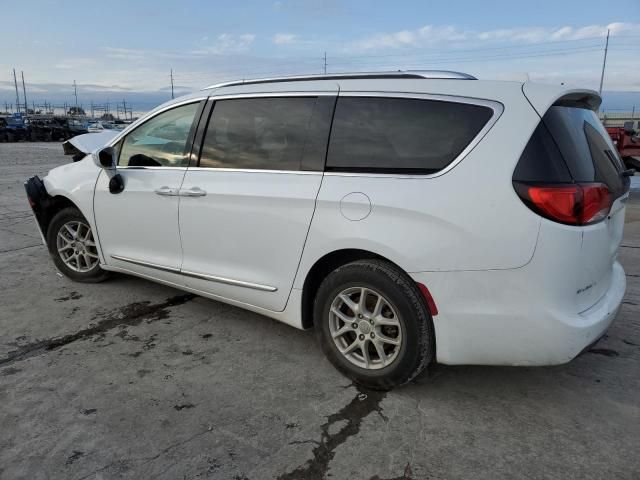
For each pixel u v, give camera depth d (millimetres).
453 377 3188
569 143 2635
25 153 25859
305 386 3080
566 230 2463
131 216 4062
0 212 8602
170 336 3744
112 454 2465
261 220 3256
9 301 4383
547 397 2963
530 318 2520
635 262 5641
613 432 2641
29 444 2531
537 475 2336
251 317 4086
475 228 2547
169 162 3834
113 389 3027
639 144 12078
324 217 2977
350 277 2930
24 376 3168
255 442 2559
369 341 2988
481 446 2537
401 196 2727
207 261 3641
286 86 3340
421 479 2316
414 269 2699
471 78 2832
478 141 2621
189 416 2768
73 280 4871
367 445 2543
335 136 3051
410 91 2871
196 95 3777
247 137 3418
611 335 3736
